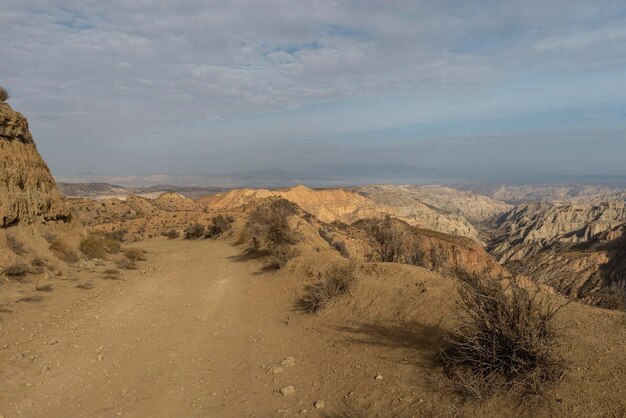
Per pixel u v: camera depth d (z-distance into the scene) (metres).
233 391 7.29
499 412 5.14
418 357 6.98
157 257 26.05
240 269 20.47
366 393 6.44
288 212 33.78
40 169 20.45
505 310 5.76
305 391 7.01
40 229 18.97
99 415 6.49
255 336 10.23
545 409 4.95
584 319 6.77
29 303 11.86
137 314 12.13
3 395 6.82
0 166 16.81
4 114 17.95
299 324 10.68
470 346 5.90
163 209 94.19
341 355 8.06
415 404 5.76
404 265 11.78
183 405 6.84
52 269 16.14
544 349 5.38
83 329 10.40
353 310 10.33
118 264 20.59
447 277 9.89
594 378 5.21
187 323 11.44
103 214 76.81
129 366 8.41
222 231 44.97
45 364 8.16
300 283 14.07
